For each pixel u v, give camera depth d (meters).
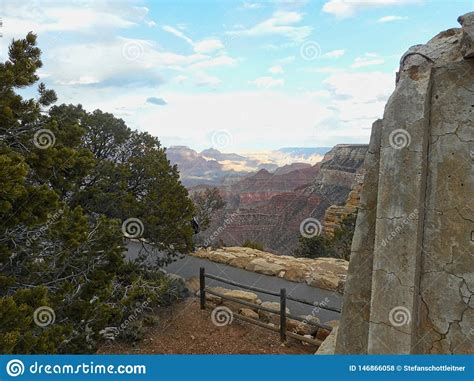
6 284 4.30
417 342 2.40
